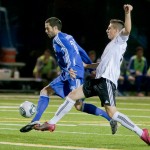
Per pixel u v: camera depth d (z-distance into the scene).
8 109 37.22
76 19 67.06
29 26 66.50
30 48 66.00
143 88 53.06
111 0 67.56
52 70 53.62
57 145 21.72
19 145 21.59
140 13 67.69
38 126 22.78
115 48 21.95
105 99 21.80
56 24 24.72
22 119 30.88
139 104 44.16
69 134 25.03
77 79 24.69
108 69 21.89
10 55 60.34
